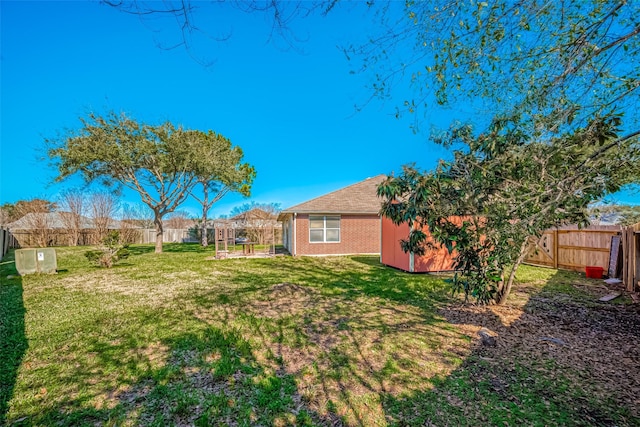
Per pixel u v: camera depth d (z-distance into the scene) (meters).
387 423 2.27
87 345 3.72
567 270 9.16
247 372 3.04
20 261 8.84
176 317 4.82
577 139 2.82
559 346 3.63
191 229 26.22
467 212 3.84
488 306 5.36
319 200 15.46
